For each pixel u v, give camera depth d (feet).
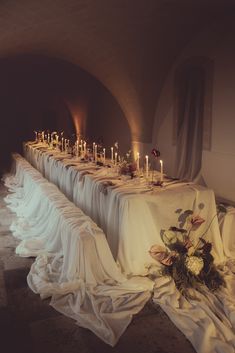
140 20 21.67
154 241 12.06
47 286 10.36
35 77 46.34
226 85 21.35
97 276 10.74
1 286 10.97
